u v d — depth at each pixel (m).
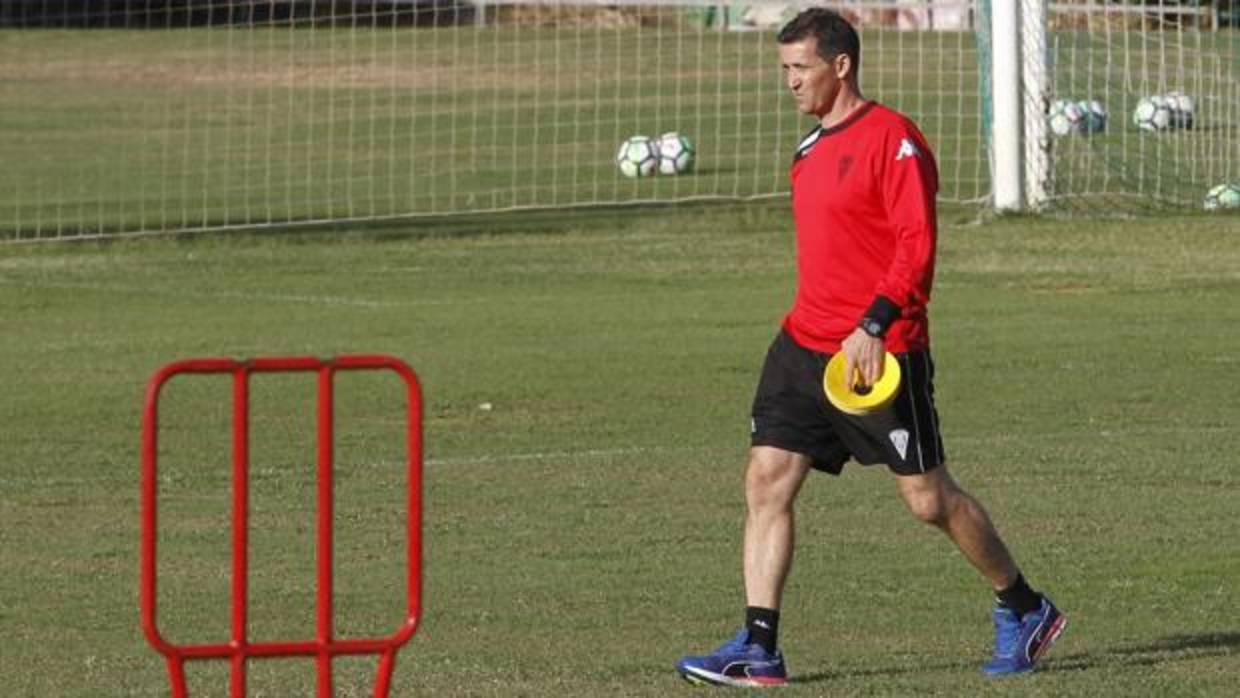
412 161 124.12
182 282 81.12
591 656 30.48
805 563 37.06
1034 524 40.16
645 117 140.12
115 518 42.06
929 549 38.22
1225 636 31.28
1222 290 76.31
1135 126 118.69
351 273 83.31
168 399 56.66
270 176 118.88
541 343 65.62
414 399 21.58
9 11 179.12
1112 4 131.50
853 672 29.08
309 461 47.84
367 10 173.88
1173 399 55.06
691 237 92.69
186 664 30.09
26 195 111.38
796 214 28.61
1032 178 97.50
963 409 53.72
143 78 158.50
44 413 54.75
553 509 42.38
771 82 152.25
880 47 153.12
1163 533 39.31
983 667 29.09
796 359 28.38
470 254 88.31
